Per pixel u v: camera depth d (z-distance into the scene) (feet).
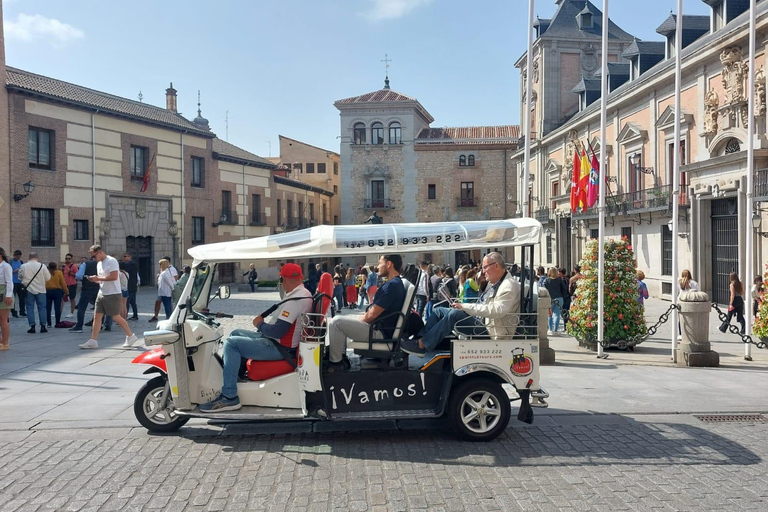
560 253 125.70
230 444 20.44
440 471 17.79
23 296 58.70
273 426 22.52
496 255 21.29
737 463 18.44
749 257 37.09
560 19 137.39
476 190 175.83
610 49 136.26
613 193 102.47
